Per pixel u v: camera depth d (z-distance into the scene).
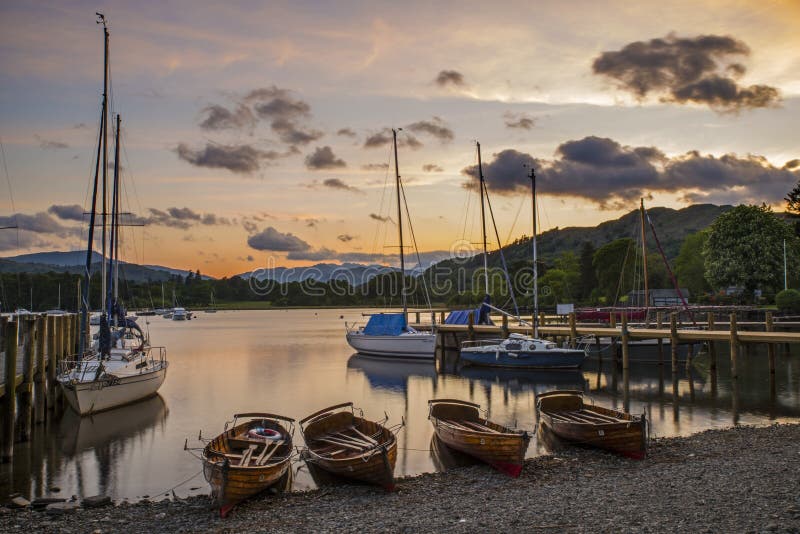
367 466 15.62
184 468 19.06
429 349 46.62
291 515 13.82
